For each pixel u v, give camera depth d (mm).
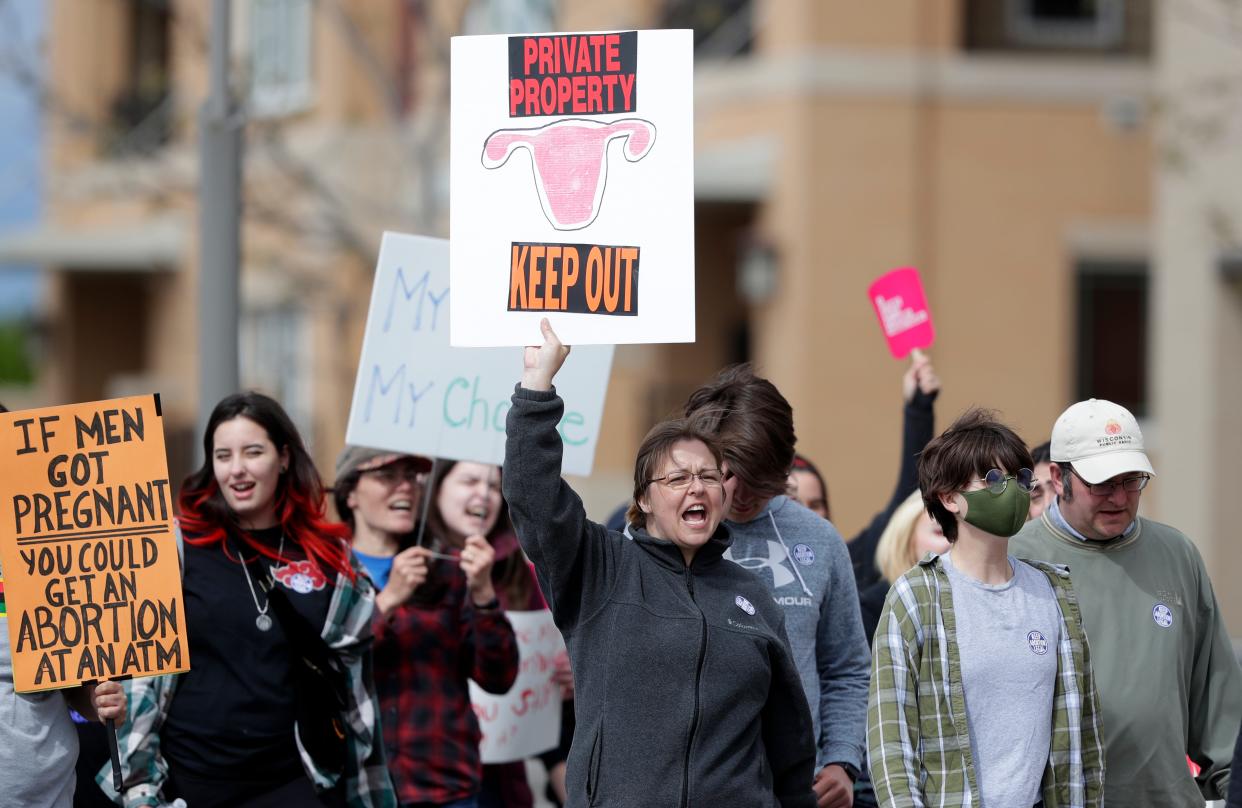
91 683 19203
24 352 116125
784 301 57750
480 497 24562
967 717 16719
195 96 72062
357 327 64812
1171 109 49156
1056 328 58656
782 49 58344
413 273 23609
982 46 58875
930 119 57812
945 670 16750
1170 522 50469
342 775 20953
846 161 57156
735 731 16609
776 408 19453
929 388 24297
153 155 71625
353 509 24469
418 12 58188
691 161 18078
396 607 22719
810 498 23062
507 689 22922
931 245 57938
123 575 19000
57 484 19000
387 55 66562
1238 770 16188
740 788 16500
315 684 20562
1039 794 16812
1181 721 18453
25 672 18656
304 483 21109
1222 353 48812
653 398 63406
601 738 16594
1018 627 16891
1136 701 18203
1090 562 18688
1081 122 58625
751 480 19266
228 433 20562
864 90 57188
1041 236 58562
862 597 22391
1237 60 48125
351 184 65750
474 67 18469
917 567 17328
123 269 85562
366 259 56719
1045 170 58531
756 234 58781
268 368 73062
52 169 75312
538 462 16781
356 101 67000
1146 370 60312
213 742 20031
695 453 17016
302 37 69312
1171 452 50406
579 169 18250
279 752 20406
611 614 16922
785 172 57656
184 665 19000
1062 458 18562
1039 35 59250
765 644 16875
